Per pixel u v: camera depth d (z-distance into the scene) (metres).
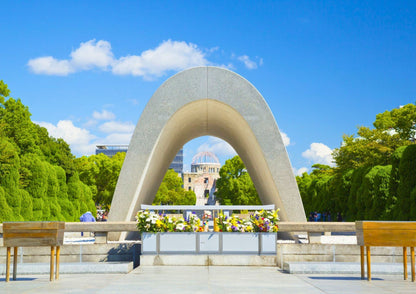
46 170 24.31
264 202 17.25
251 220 8.38
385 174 21.39
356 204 23.73
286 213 10.66
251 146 12.85
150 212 8.36
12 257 8.34
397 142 27.36
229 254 8.10
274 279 6.37
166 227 8.20
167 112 10.82
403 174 17.84
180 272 7.15
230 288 5.51
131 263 7.51
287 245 8.28
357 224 6.44
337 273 7.05
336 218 32.84
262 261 8.05
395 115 30.69
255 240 8.15
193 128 15.99
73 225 9.27
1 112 28.44
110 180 44.41
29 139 26.97
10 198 20.34
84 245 8.44
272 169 10.75
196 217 8.45
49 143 30.84
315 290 5.36
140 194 11.76
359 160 31.02
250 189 51.28
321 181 40.53
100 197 45.84
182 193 66.62
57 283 6.03
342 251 8.30
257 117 10.85
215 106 11.79
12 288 5.59
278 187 10.71
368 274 6.24
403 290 5.36
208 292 5.20
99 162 44.75
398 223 6.18
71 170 30.00
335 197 32.38
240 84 10.93
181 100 10.84
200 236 8.14
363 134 30.12
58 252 6.53
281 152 10.77
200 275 6.79
